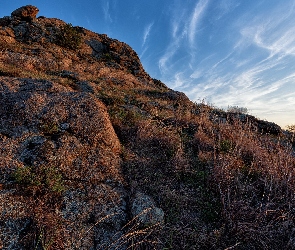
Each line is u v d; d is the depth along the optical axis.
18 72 10.88
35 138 5.93
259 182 6.12
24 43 21.22
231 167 6.62
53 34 24.48
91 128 6.56
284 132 14.18
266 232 4.55
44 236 3.93
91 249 4.08
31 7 25.14
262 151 7.85
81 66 19.83
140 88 18.47
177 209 5.15
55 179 5.02
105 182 5.45
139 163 6.47
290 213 5.02
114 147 6.59
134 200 4.92
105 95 11.56
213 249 4.38
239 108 14.91
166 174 6.31
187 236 4.53
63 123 6.53
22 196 4.52
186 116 10.68
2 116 6.32
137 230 4.24
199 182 6.16
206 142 8.04
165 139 7.61
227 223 4.80
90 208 4.70
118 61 26.33
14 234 3.90
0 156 5.24
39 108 6.65
